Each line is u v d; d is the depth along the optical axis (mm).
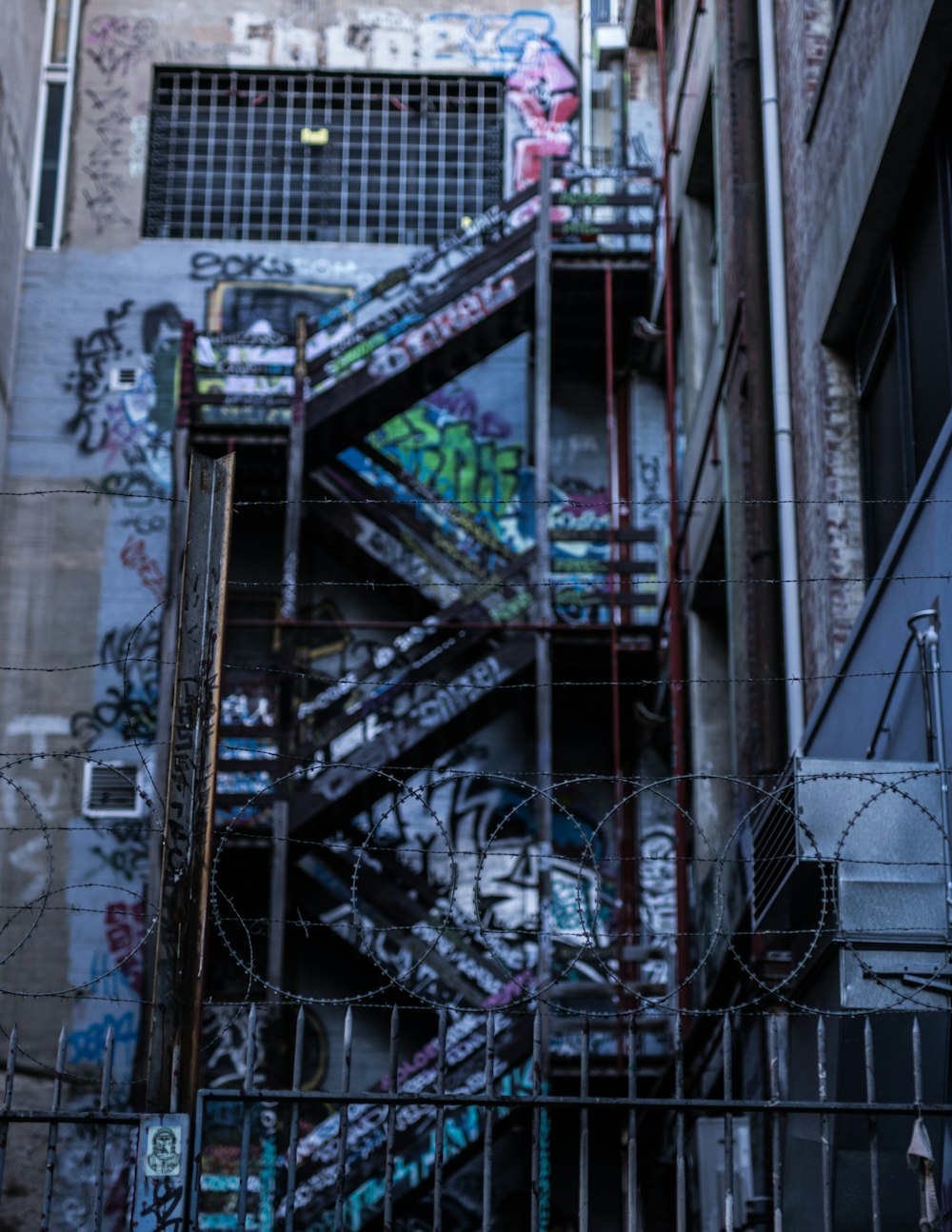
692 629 17641
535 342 20672
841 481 12375
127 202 22016
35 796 19422
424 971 18672
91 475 20750
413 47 22953
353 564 20672
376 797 18938
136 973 18641
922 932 8289
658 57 20234
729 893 13328
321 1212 17125
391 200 22484
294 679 20109
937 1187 7750
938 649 8742
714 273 18094
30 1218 17578
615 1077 17547
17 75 21000
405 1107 17609
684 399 18578
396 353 19469
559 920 19359
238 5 22922
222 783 18312
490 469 21109
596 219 20828
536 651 18719
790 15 14180
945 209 10438
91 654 20016
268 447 19375
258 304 21609
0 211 20250
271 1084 18078
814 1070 8664
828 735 11109
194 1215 6617
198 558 7629
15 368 21062
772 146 14398
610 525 19656
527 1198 17938
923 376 10898
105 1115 6734
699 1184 14602
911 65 10164
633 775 20047
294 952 19078
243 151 22578
